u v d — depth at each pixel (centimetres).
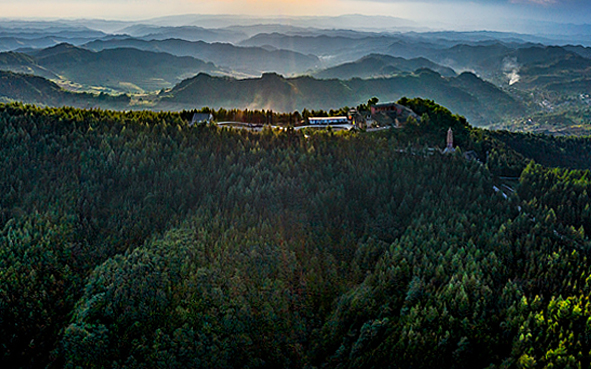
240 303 10694
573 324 8038
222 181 14212
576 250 10288
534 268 9794
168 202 13838
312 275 11606
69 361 10038
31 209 13175
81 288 11775
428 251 10781
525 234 11038
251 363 10094
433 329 8688
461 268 9838
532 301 8806
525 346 7819
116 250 12719
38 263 11731
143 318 10531
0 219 12756
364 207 13362
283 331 10662
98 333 10112
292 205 13350
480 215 11981
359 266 11688
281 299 11025
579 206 12688
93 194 13800
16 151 14725
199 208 13250
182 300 10769
